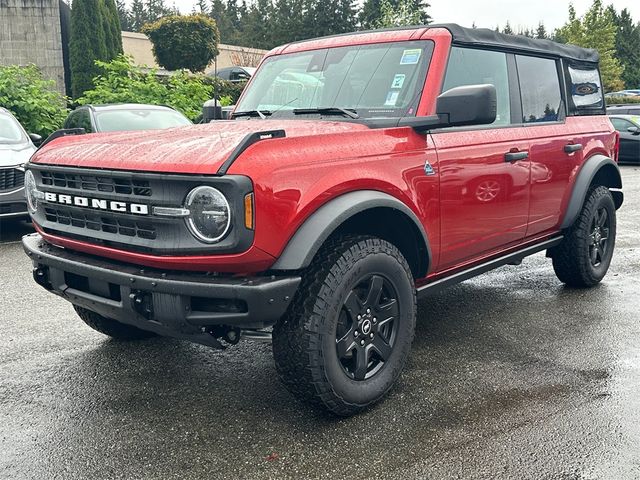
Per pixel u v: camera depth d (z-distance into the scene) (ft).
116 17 63.87
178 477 9.05
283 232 9.46
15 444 10.00
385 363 11.14
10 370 12.92
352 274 10.18
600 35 161.38
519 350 13.74
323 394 10.10
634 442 9.81
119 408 11.23
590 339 14.38
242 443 9.96
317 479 8.94
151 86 46.65
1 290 18.72
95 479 9.02
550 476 8.93
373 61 13.24
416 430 10.26
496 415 10.71
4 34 57.98
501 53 14.56
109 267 10.32
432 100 12.14
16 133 28.84
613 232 18.84
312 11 165.17
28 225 29.96
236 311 9.48
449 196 12.37
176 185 9.37
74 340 14.64
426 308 16.88
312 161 9.90
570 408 10.93
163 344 14.35
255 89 15.20
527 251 15.74
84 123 30.30
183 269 9.65
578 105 17.56
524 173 14.47
